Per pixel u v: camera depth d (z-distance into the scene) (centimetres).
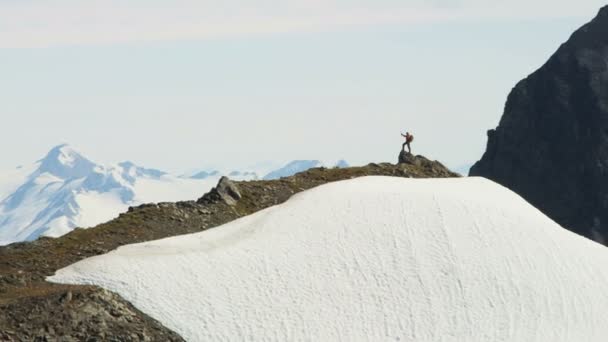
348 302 8025
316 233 8912
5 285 7781
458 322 7925
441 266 8544
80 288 7650
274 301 7919
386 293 8169
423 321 7906
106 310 7362
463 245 8850
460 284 8350
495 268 8594
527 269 8644
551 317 8106
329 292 8112
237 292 7950
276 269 8319
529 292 8362
